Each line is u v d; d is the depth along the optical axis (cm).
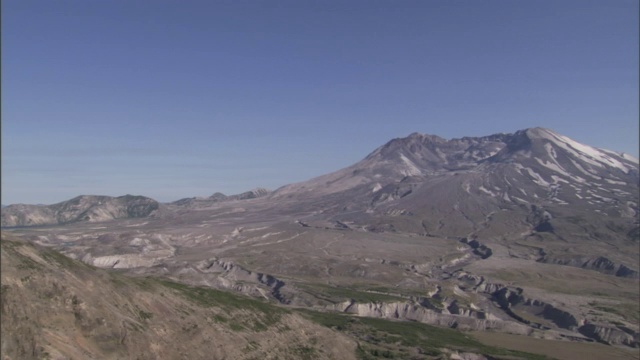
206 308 9006
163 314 7831
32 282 6069
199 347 7656
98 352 5997
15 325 5356
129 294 7638
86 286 6856
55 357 5300
